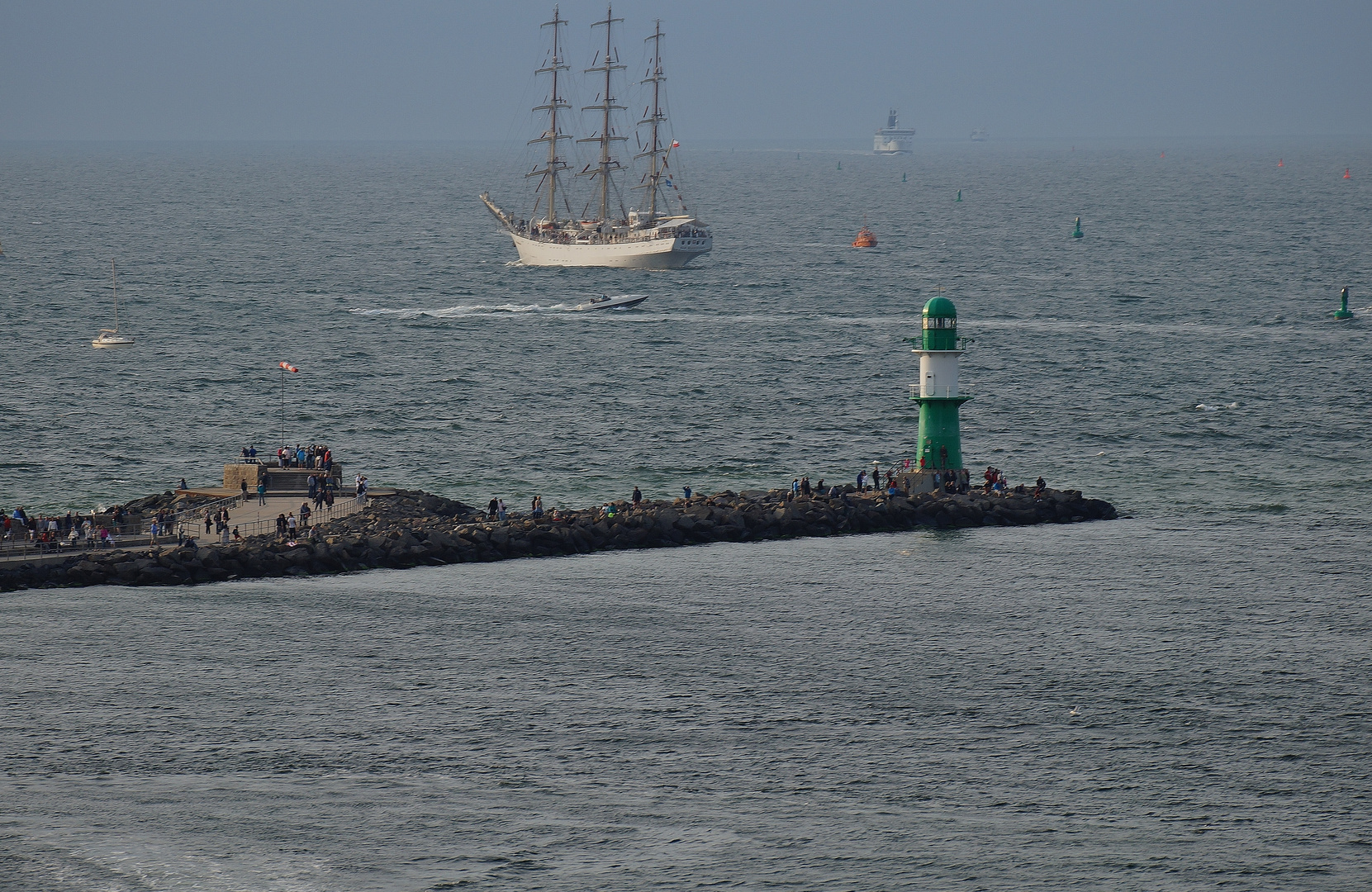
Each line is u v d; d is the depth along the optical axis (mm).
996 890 189000
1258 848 198125
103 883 188750
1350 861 195000
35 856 194250
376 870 192750
